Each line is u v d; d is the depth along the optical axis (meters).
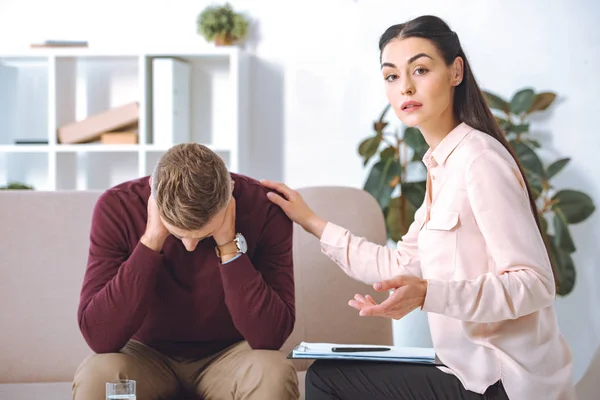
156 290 1.96
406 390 1.63
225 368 1.93
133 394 1.44
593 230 3.60
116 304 1.83
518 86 3.66
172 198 1.69
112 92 3.95
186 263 1.94
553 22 3.63
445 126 1.73
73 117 3.94
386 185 3.39
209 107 3.93
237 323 1.91
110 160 3.97
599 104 3.60
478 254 1.60
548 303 1.53
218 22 3.73
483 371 1.58
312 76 3.85
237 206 2.00
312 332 2.37
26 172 4.04
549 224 3.59
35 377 2.24
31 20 4.02
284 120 3.88
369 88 3.80
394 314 1.50
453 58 1.68
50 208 2.32
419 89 1.67
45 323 2.26
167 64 3.70
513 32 3.66
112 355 1.86
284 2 3.85
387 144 3.75
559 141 3.63
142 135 3.72
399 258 1.94
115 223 1.95
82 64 3.95
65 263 2.29
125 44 3.96
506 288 1.48
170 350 2.03
